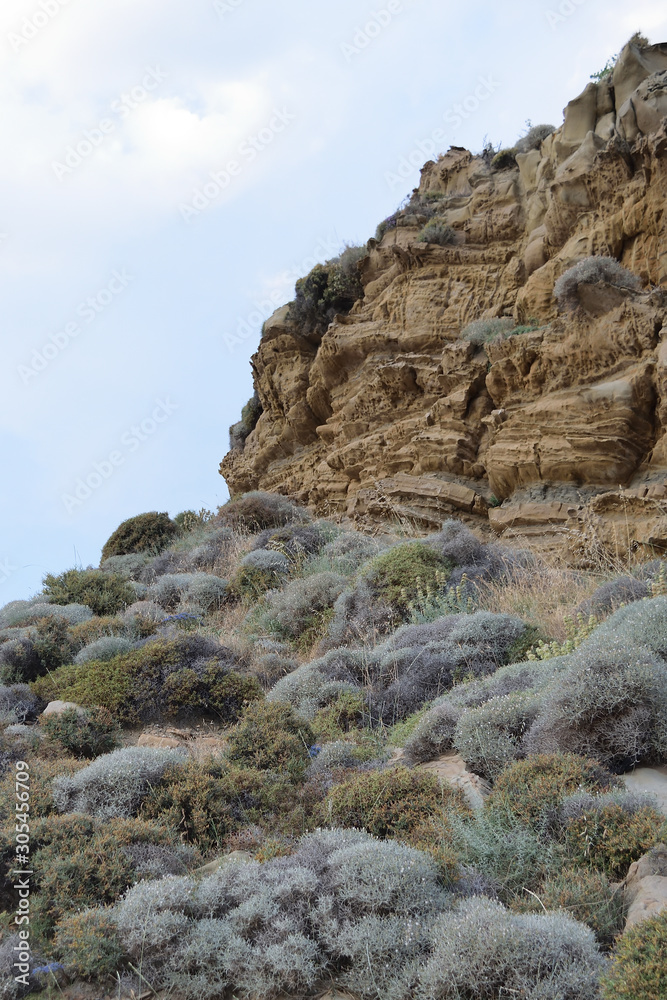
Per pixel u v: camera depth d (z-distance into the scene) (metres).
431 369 16.75
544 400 14.02
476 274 17.58
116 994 3.88
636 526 11.62
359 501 16.80
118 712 8.23
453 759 6.06
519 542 12.97
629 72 15.33
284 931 3.92
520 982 3.30
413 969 3.58
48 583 13.91
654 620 6.18
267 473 21.81
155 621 11.55
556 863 4.23
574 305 13.57
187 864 4.97
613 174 14.24
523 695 6.10
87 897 4.48
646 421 12.74
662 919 3.31
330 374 19.55
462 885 4.16
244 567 13.09
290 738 6.59
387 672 8.23
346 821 5.16
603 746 5.20
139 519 18.64
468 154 21.08
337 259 21.62
